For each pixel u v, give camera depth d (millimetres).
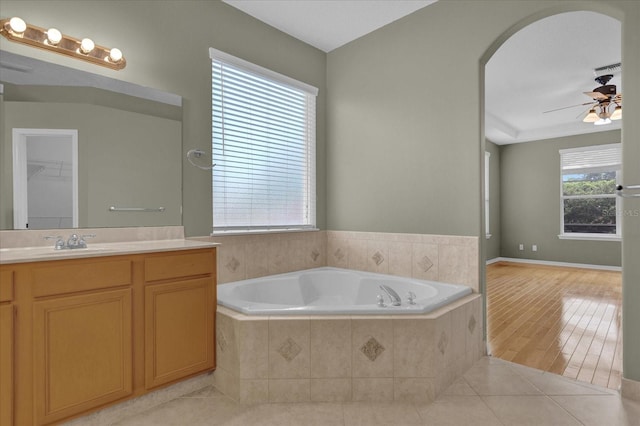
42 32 1980
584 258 6625
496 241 7500
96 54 2170
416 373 1993
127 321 1804
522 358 2596
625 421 1803
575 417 1840
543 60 3904
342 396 1996
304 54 3441
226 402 2000
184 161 2586
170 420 1828
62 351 1607
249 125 3010
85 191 2127
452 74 2758
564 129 6594
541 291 4781
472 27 2656
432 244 2857
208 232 2709
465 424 1786
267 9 2943
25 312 1514
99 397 1708
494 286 5105
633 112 2012
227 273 2807
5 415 1460
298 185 3410
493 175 7406
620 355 2639
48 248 1950
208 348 2137
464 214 2691
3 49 1907
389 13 3014
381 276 3047
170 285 1973
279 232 3156
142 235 2348
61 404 1599
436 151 2848
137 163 2336
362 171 3342
